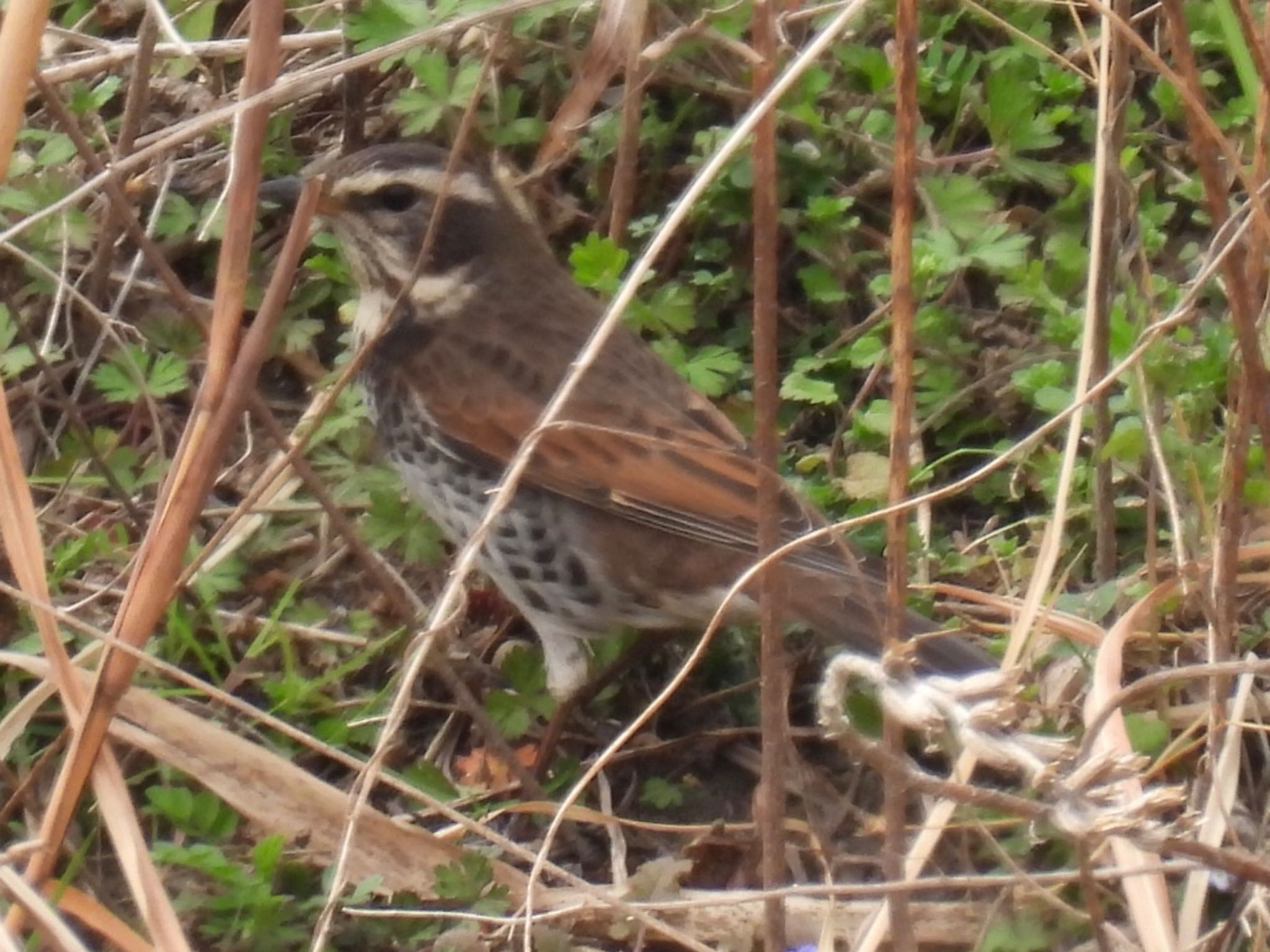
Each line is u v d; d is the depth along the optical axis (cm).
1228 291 757
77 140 834
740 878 878
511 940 804
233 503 1029
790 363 1093
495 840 768
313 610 975
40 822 835
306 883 830
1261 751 869
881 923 759
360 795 702
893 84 1116
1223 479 802
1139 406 909
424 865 832
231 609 987
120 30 1151
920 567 972
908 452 704
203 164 1095
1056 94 1130
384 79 1103
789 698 971
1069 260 1058
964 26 1164
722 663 987
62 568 931
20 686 906
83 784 706
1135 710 886
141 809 874
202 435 690
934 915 816
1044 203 1136
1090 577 972
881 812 902
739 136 643
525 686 967
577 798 855
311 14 1116
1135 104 1129
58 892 711
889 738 694
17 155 1059
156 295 1078
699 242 1099
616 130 1097
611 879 887
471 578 1022
